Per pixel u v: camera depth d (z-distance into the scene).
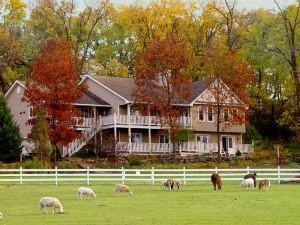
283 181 54.06
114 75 96.56
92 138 77.44
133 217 30.34
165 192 44.62
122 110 79.94
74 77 69.00
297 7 87.69
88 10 98.19
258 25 94.12
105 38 101.56
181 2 97.50
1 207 36.03
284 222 28.42
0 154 68.06
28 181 54.47
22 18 96.56
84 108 80.25
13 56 90.81
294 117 86.00
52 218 30.22
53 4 96.56
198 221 28.77
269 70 93.38
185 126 77.38
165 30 97.44
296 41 87.56
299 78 85.56
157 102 73.12
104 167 68.06
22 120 82.06
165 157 75.75
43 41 95.44
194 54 94.62
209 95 81.06
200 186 50.59
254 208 33.88
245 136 88.12
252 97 92.38
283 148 83.44
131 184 52.97
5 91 91.56
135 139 80.38
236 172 62.59
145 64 74.25
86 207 34.97
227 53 76.00
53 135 67.44
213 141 83.50
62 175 53.16
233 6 96.38
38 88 67.81
